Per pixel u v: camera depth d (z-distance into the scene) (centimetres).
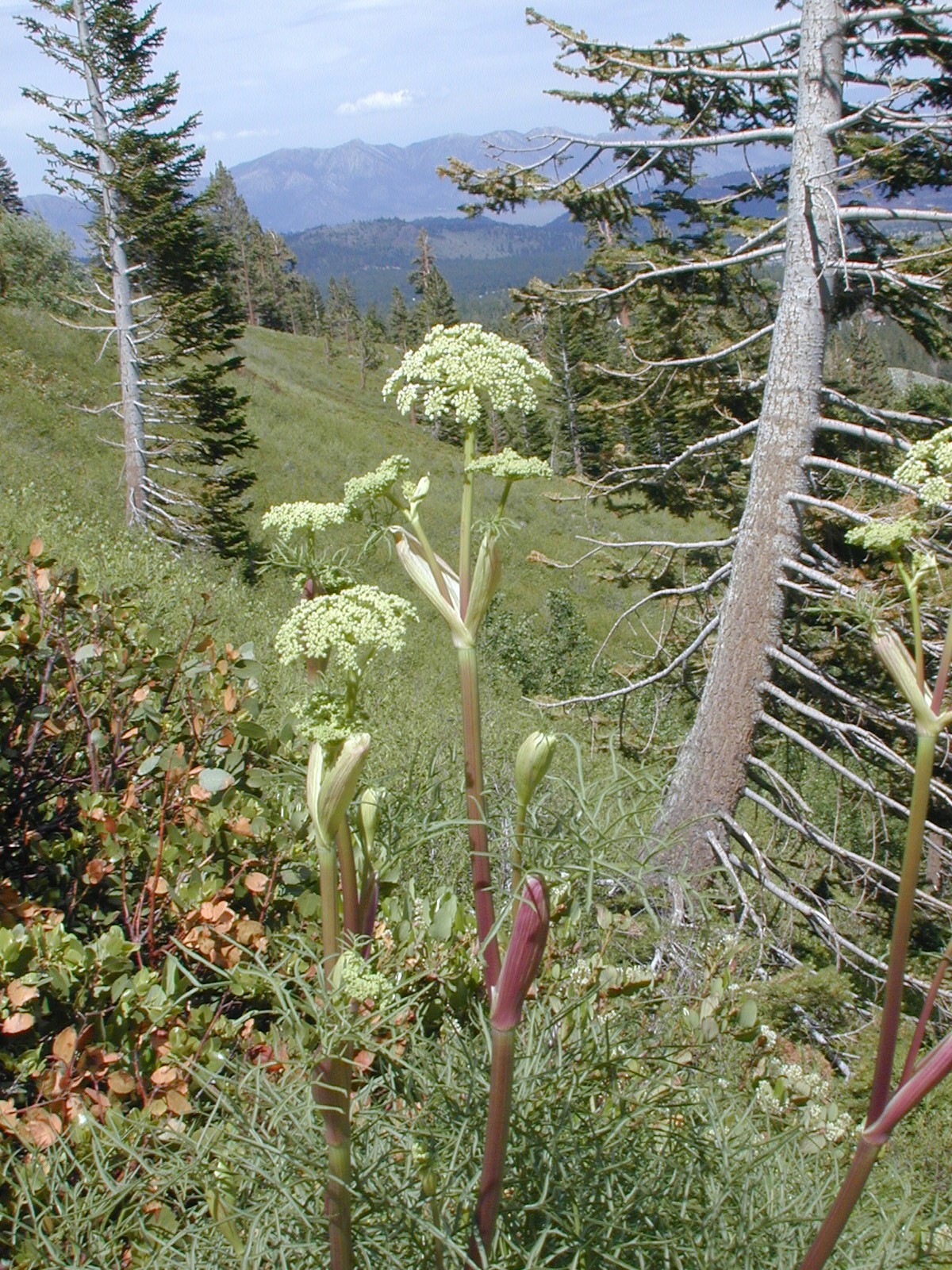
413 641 1681
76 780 355
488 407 179
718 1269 200
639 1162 211
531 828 184
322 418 4150
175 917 306
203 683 385
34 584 391
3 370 2686
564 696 1808
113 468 2431
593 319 1096
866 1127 139
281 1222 191
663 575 1191
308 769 146
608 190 1030
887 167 824
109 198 2086
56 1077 241
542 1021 234
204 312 2147
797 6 852
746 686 888
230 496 2191
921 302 848
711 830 887
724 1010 310
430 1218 182
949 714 133
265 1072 237
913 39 791
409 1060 225
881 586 680
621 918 283
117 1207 228
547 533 3234
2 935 259
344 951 146
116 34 1945
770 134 927
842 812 1127
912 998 835
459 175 1039
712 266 973
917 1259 220
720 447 1112
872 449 927
